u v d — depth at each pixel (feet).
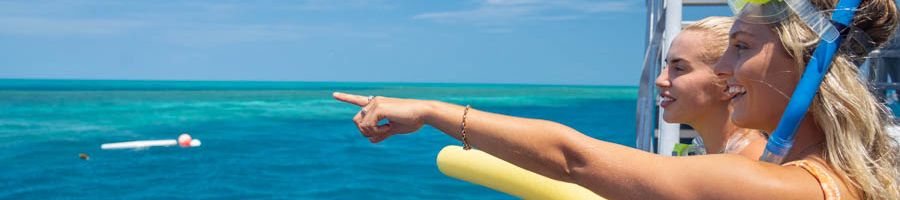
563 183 3.86
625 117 149.89
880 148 3.24
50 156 69.31
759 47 3.22
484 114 3.51
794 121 3.07
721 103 5.16
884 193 3.05
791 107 3.07
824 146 3.25
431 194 50.47
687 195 2.94
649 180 2.99
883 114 3.34
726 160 2.99
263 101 182.50
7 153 71.92
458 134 3.49
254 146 79.56
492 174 4.07
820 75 3.04
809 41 3.05
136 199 48.85
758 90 3.25
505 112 174.19
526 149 3.27
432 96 286.05
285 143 82.74
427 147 75.41
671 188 2.95
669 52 5.53
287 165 64.59
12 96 187.83
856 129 3.09
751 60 3.22
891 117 3.36
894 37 3.25
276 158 69.21
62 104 158.51
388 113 3.73
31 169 60.85
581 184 3.17
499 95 294.87
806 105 3.04
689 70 5.25
